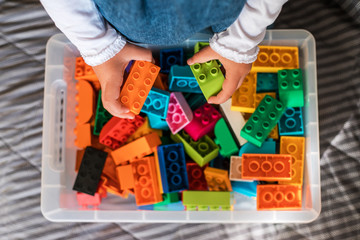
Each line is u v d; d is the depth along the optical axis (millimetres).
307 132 1002
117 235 1091
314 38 1090
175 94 980
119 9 563
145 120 1033
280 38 1017
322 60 1146
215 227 1084
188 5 539
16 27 1182
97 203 1021
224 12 577
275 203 949
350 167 1090
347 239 1051
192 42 1028
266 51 1014
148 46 1042
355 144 1100
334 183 1085
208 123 1002
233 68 724
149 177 990
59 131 1046
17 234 1098
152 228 1092
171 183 981
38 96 1167
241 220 937
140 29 604
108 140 1039
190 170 1047
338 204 1072
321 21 1154
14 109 1160
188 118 964
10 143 1144
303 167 1013
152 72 817
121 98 809
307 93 1001
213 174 981
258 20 620
